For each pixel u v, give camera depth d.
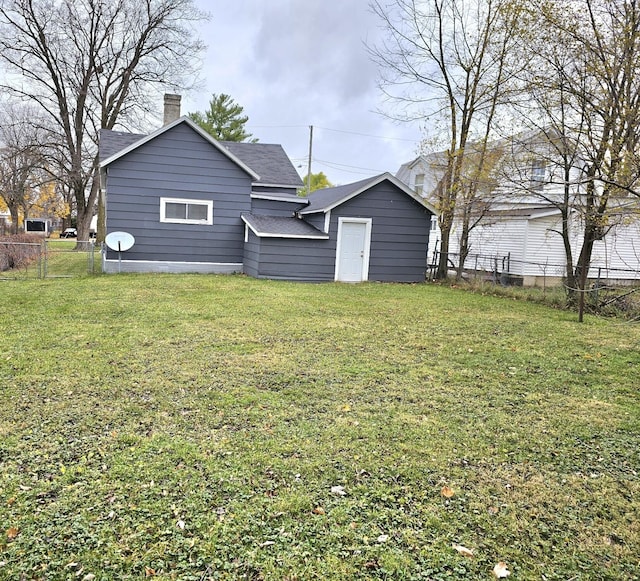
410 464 3.33
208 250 14.89
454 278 15.50
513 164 14.03
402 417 4.14
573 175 13.92
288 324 7.65
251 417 4.01
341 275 14.42
